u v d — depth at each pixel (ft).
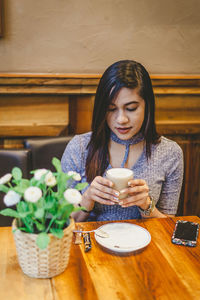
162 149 4.90
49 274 2.99
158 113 7.88
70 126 7.55
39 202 2.83
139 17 7.29
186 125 8.07
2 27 6.77
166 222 4.13
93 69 7.39
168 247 3.58
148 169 4.81
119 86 4.01
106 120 4.47
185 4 7.42
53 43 7.09
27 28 6.91
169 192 5.01
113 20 7.19
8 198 2.73
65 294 2.81
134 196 3.88
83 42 7.20
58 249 2.89
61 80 7.14
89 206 4.37
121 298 2.78
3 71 7.03
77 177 3.05
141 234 3.73
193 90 7.82
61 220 2.97
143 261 3.31
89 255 3.39
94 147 4.69
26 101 7.20
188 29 7.58
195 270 3.19
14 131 7.30
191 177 8.49
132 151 4.80
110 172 3.81
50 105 7.34
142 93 4.15
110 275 3.08
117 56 7.42
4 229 3.86
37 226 2.80
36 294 2.80
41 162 5.63
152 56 7.58
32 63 7.11
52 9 6.90
